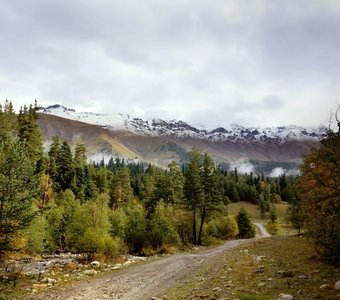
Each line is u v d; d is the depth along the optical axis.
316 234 24.84
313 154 21.64
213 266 32.31
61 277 28.95
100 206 45.09
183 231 72.12
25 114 67.75
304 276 21.08
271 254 34.56
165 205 79.12
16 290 23.48
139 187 136.38
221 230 93.94
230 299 17.69
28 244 41.88
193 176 72.25
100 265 36.75
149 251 51.81
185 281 26.08
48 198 66.94
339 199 19.02
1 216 25.25
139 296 22.19
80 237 42.53
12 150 26.34
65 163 86.38
